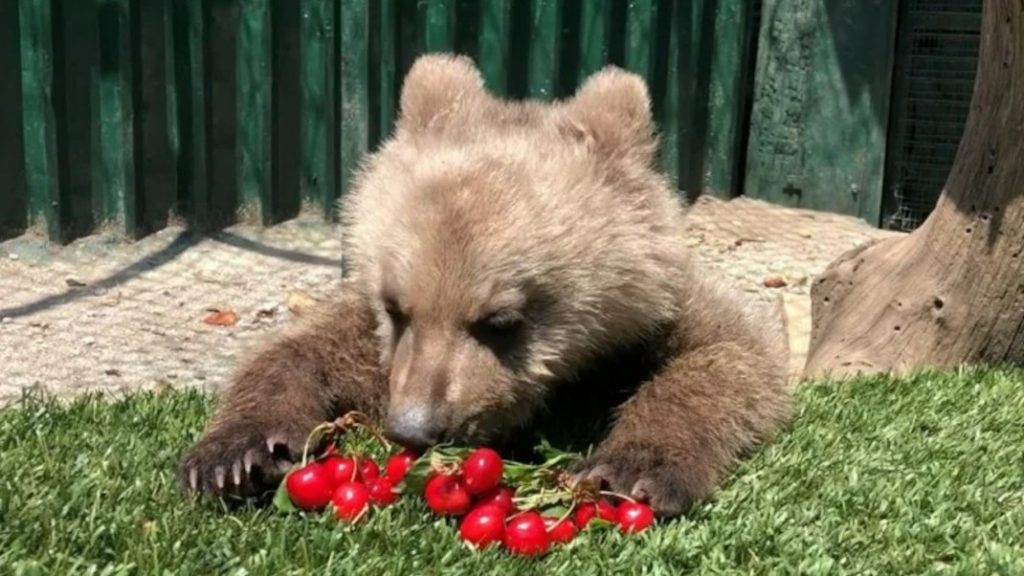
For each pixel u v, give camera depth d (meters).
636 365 2.10
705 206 3.96
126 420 2.10
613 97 2.08
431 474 1.89
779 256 3.52
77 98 3.35
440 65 2.13
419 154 2.05
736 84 3.94
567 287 1.99
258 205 3.57
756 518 1.91
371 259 2.03
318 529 1.86
